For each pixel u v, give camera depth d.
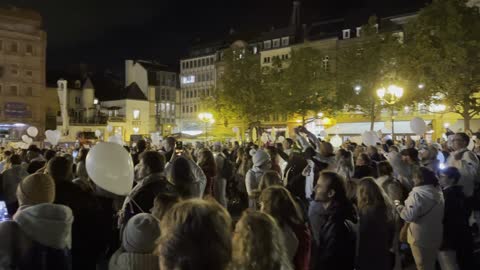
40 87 67.56
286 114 45.25
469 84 27.36
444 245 6.64
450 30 27.34
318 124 41.31
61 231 4.25
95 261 5.90
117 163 5.30
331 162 9.23
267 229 3.05
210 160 8.97
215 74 78.56
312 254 5.45
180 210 2.29
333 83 39.19
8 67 64.62
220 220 2.29
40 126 67.19
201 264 2.14
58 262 4.20
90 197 5.88
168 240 2.21
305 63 43.44
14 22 65.19
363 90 36.28
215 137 43.12
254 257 2.94
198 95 83.94
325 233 5.20
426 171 6.51
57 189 5.61
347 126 51.16
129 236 3.92
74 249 5.61
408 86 29.03
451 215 6.67
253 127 46.72
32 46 67.06
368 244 5.72
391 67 34.06
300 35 66.44
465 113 28.08
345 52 38.47
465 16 28.27
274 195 4.46
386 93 25.97
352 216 5.33
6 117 64.00
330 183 5.32
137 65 83.69
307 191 9.07
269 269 2.95
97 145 5.44
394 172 9.26
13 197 7.96
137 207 5.62
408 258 8.42
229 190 13.09
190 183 6.14
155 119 83.00
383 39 36.78
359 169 9.75
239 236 3.02
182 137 40.88
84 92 76.44
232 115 46.66
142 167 6.00
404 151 9.09
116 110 78.06
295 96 42.72
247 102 46.03
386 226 5.80
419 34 28.61
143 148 11.62
